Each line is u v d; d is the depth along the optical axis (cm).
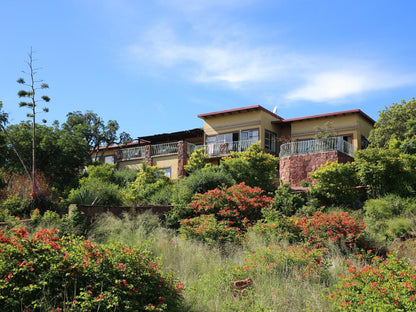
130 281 583
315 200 1596
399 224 1214
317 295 707
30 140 2467
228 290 752
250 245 1101
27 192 1708
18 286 514
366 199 1697
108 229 1174
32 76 1939
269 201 1465
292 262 883
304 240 1136
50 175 2497
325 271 841
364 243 1070
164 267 852
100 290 549
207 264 938
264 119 2866
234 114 2956
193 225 1290
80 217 1234
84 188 1728
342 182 1675
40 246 561
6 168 2381
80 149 2692
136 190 1970
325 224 1136
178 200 1554
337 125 2725
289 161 2220
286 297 723
